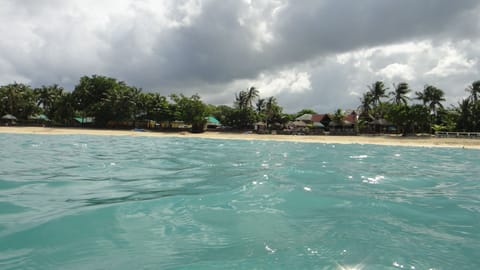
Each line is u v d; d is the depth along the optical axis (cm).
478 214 498
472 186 762
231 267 302
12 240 362
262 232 404
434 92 6022
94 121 6369
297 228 420
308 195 623
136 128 5819
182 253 336
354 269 301
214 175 875
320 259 322
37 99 7225
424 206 546
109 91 6303
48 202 538
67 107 6444
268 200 577
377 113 6294
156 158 1329
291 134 5253
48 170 911
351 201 579
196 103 5547
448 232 411
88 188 670
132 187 692
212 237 384
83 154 1433
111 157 1330
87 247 348
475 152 2145
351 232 407
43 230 396
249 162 1232
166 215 473
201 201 562
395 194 650
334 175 902
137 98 6109
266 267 303
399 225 438
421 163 1336
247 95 7175
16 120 6128
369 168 1108
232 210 506
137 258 322
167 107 5966
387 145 2934
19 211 477
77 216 457
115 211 487
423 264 314
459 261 322
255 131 5694
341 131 5616
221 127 6938
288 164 1180
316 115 6450
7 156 1262
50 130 4531
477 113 5025
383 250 347
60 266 301
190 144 2511
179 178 820
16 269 292
